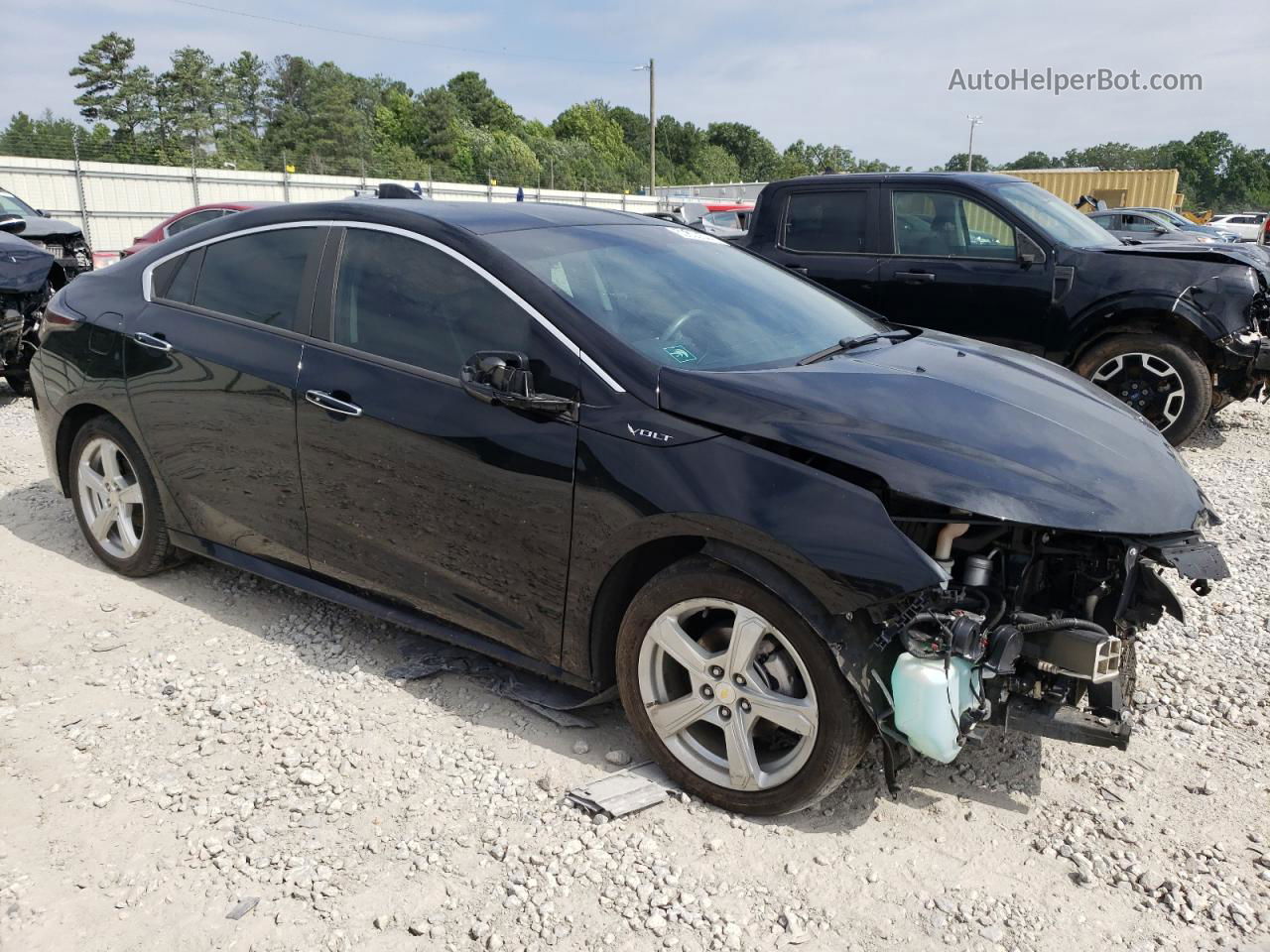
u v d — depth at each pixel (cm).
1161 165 14912
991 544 279
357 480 336
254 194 3588
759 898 247
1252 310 662
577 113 10812
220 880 251
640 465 275
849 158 13962
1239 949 232
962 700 251
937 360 342
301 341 352
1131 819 280
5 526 496
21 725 319
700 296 347
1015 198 715
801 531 249
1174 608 276
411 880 252
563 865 258
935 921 241
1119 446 288
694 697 279
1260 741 321
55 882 249
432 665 354
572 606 296
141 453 407
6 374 796
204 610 405
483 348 310
